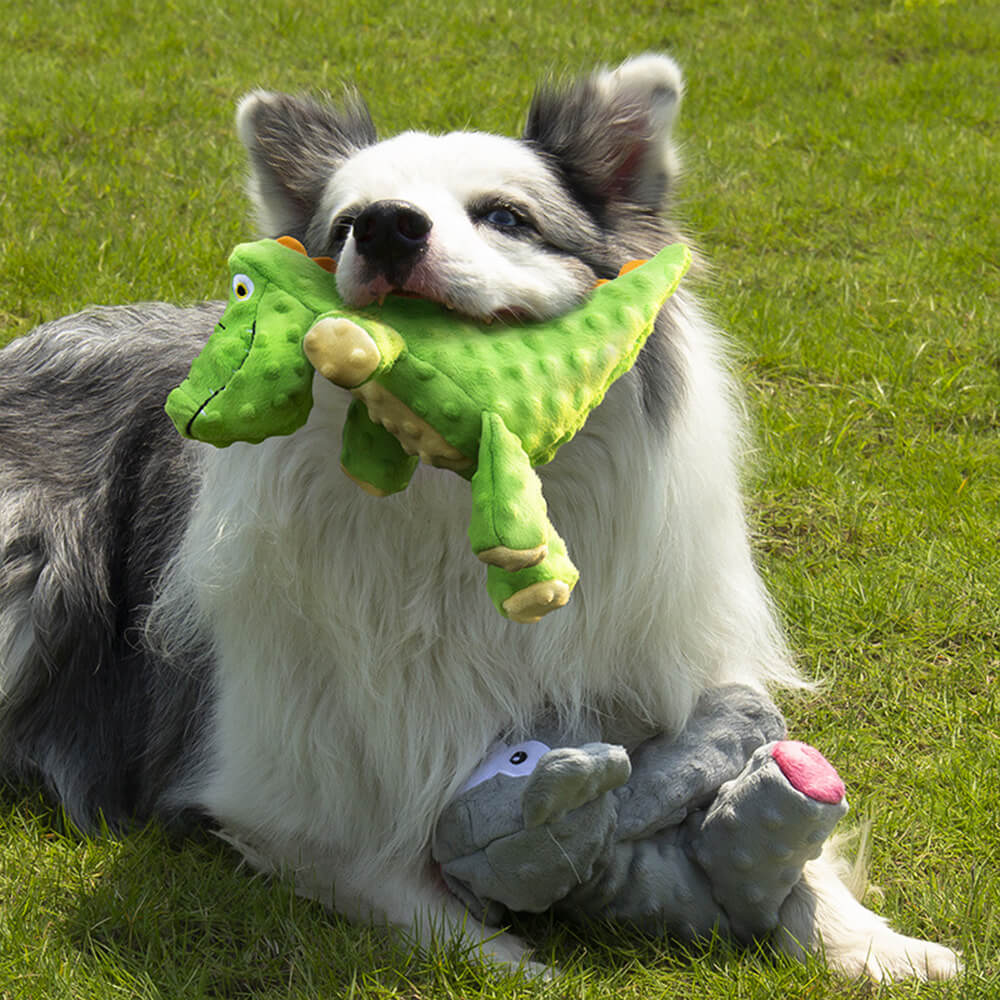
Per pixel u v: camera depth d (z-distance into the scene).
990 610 4.63
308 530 3.03
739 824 2.79
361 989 2.89
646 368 3.03
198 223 7.62
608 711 3.23
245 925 3.15
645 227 3.30
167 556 3.69
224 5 12.55
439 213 2.72
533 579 2.39
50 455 4.09
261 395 2.58
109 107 9.73
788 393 6.28
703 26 12.66
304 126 3.44
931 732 4.01
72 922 3.16
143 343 4.29
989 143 10.02
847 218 8.61
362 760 3.19
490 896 2.96
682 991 2.88
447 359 2.56
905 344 6.64
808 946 2.99
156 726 3.69
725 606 3.34
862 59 11.98
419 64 11.41
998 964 2.98
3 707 3.94
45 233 7.45
